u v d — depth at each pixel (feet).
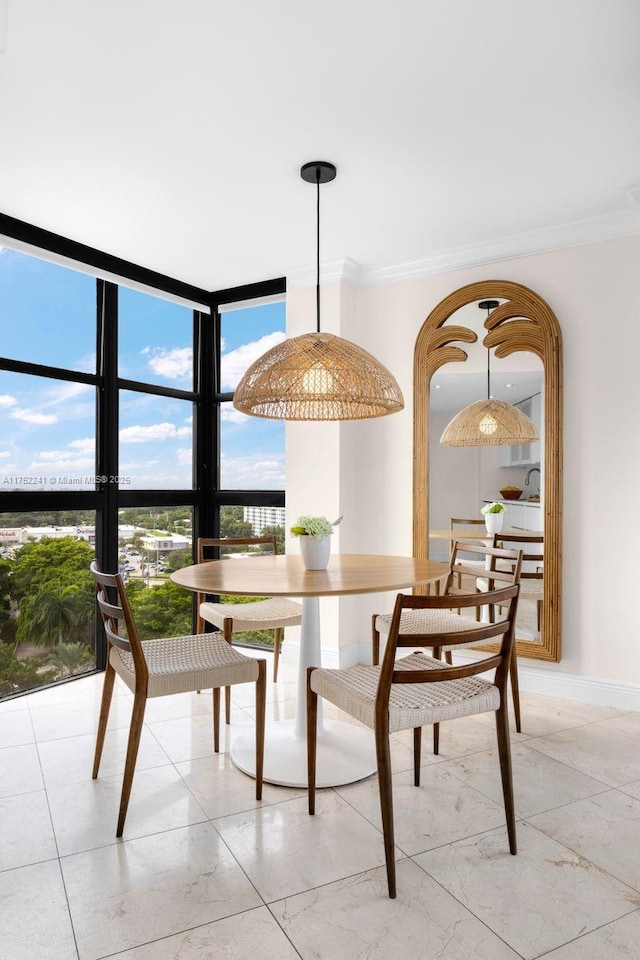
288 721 9.11
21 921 4.97
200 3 5.63
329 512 12.06
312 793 6.63
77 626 11.34
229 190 9.18
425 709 5.77
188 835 6.21
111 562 11.84
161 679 6.44
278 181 8.93
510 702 10.22
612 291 10.16
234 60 6.40
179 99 7.02
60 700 10.12
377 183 8.99
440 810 6.75
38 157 8.22
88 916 5.03
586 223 10.21
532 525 10.70
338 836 6.22
